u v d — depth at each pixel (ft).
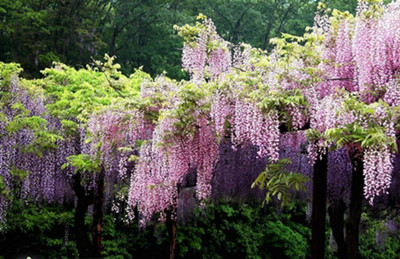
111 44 60.95
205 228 41.55
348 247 21.20
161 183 22.25
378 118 16.61
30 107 29.37
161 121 21.63
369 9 18.40
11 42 51.26
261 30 67.97
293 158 28.99
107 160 25.32
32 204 36.65
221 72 23.98
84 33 51.98
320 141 18.57
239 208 46.11
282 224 47.47
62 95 30.14
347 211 41.81
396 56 18.29
